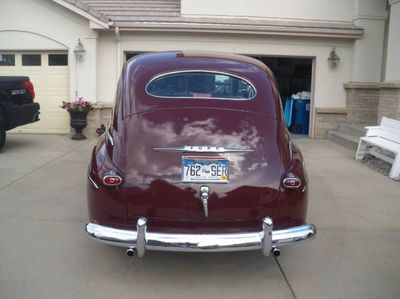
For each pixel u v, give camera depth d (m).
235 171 3.59
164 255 4.36
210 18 11.98
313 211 5.73
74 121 11.09
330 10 12.29
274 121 4.02
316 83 12.30
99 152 3.93
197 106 4.02
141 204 3.56
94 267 4.07
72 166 8.05
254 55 11.99
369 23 12.02
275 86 4.37
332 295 3.62
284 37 11.95
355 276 3.96
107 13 11.91
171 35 11.72
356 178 7.46
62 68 11.85
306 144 11.20
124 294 3.60
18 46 11.60
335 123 12.34
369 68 12.16
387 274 4.00
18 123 9.30
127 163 3.63
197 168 3.57
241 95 4.18
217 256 4.36
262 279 3.90
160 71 4.24
